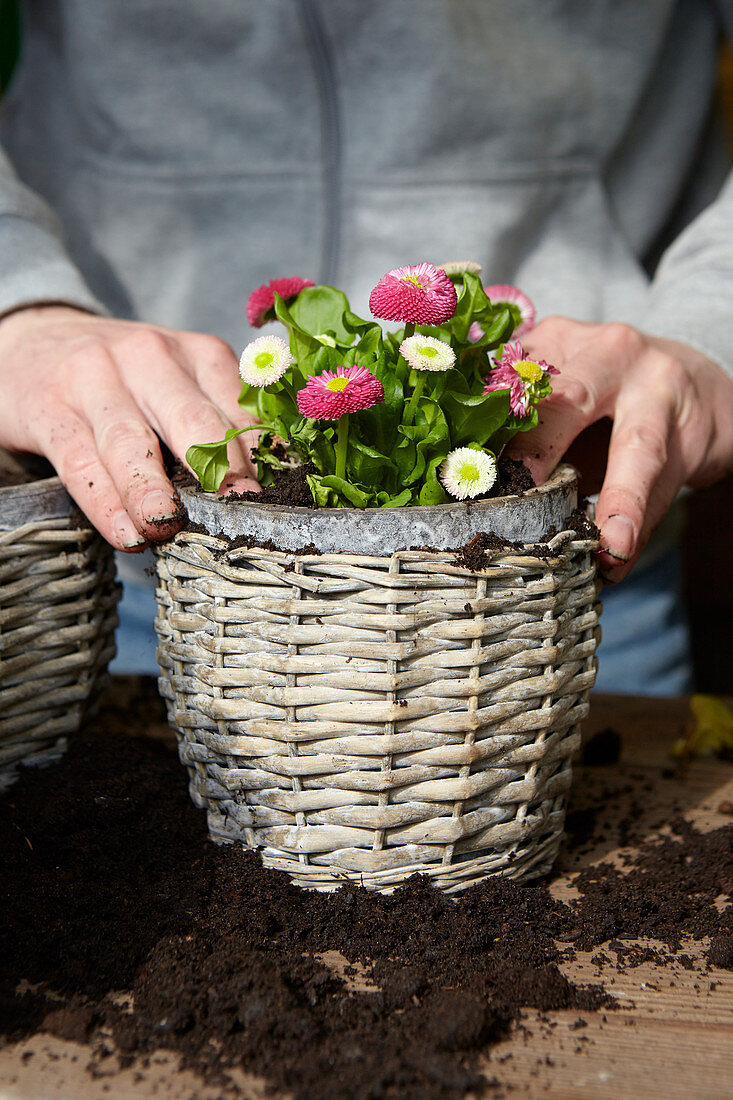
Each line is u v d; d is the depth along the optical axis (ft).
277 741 2.29
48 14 3.61
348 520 2.21
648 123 3.63
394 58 3.20
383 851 2.31
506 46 3.27
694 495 5.64
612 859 2.54
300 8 3.16
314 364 2.33
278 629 2.25
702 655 5.84
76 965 2.23
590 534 2.35
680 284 3.10
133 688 3.05
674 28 3.59
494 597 2.25
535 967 2.26
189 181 3.35
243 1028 2.16
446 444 2.30
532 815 2.38
